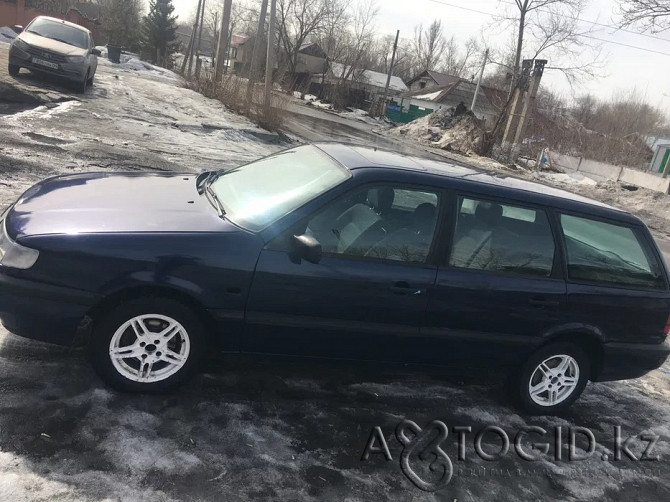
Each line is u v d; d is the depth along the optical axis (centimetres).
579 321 401
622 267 417
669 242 1450
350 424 366
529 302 388
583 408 448
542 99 5103
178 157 1066
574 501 334
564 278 399
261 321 347
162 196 393
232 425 338
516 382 413
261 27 2381
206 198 403
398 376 441
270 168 433
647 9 1950
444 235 376
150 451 302
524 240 395
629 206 2153
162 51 5894
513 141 3262
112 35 6059
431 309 372
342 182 365
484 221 390
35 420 307
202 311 341
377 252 363
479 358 396
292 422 354
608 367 418
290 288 345
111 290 324
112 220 344
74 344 340
